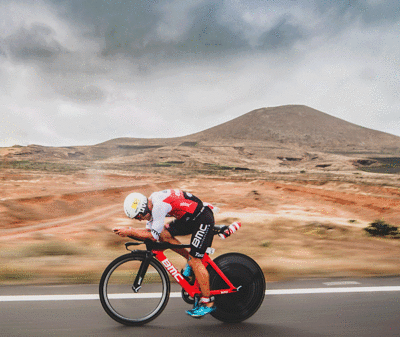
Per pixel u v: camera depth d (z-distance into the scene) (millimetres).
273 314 3881
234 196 46500
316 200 43812
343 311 3969
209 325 3576
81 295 4309
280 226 15141
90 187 60438
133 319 3543
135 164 193000
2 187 52594
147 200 3537
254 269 3832
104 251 7723
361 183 62500
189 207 3533
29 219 25375
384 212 31078
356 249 8695
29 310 3789
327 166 188375
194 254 3600
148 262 3660
